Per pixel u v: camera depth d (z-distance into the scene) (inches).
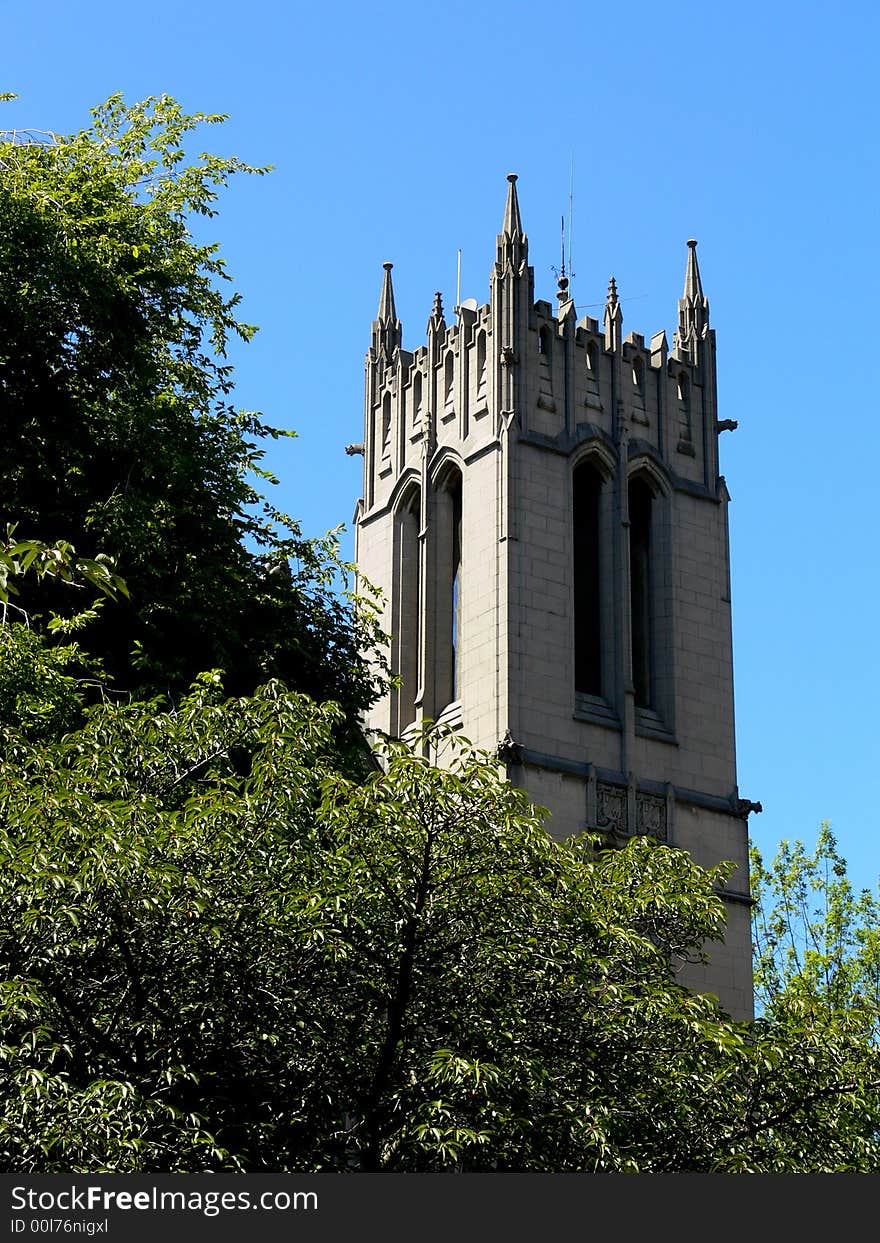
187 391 2194.9
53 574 1039.6
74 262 1974.7
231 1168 1235.9
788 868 4237.2
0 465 1951.3
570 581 3437.5
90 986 1294.3
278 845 1353.3
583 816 3304.6
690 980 3314.5
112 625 1969.7
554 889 1409.9
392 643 3678.6
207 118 2237.9
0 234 1957.4
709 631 3636.8
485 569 3430.1
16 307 1963.6
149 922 1291.8
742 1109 1414.9
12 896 1264.8
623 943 1449.3
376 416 3919.8
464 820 1369.3
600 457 3575.3
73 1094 1181.1
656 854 1615.4
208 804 1371.8
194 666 2004.2
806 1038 1422.2
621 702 3432.6
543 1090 1363.2
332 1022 1350.9
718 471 3759.8
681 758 3486.7
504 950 1376.7
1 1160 1165.7
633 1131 1378.0
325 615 2208.4
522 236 3604.8
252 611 2091.5
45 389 2039.9
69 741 1432.1
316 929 1312.7
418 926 1344.7
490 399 3523.6
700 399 3786.9
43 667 1581.0
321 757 1466.5
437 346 3732.8
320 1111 1341.0
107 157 2159.2
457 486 3668.8
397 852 1344.7
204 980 1315.2
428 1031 1370.6
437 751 3385.8
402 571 3720.5
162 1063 1279.5
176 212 2181.3
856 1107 1422.2
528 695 3319.4
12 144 2101.4
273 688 1485.0
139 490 2001.7
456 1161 1277.1
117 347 2054.6
